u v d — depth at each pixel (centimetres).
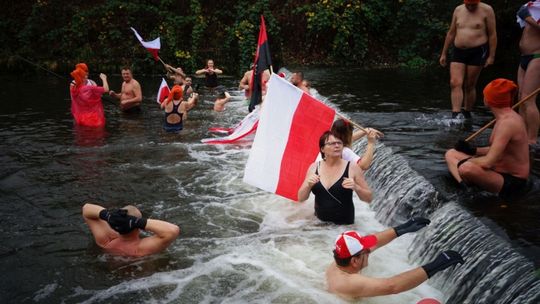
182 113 920
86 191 603
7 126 945
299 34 1941
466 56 752
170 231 434
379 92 1156
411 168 537
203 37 1922
